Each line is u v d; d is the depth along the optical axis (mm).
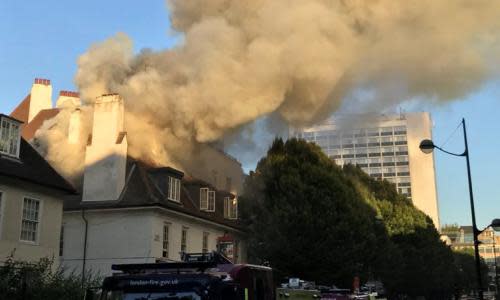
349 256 31828
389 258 44281
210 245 32469
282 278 30719
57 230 23469
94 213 27578
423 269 55438
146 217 26906
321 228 31516
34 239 22125
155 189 28547
